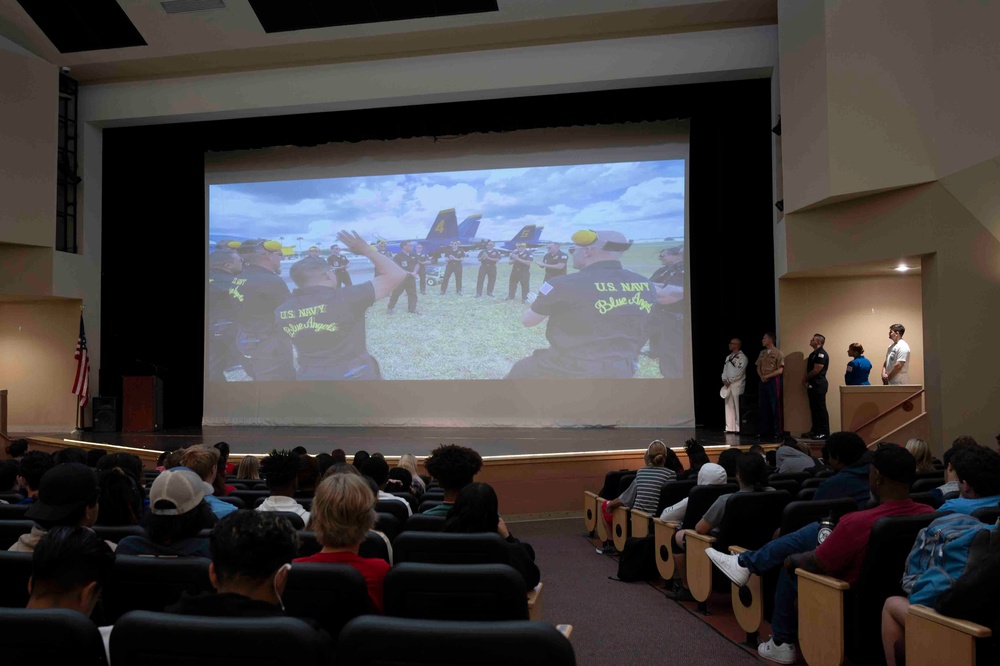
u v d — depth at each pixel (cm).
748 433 1234
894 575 328
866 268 1077
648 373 1391
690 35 1283
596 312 1410
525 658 155
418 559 300
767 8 1231
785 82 1096
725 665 390
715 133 1374
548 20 1266
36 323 1509
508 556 298
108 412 1405
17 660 162
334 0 1256
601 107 1359
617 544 682
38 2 1270
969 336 893
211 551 179
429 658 158
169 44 1345
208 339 1540
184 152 1536
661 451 662
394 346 1469
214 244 1543
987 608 258
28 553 243
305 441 1199
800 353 1209
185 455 434
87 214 1494
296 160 1527
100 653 165
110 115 1469
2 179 1311
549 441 1155
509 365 1429
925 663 276
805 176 1036
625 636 443
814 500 411
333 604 226
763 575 420
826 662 341
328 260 1506
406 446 1114
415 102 1390
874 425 981
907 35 932
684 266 1394
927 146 920
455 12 1258
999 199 845
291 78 1399
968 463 334
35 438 1241
